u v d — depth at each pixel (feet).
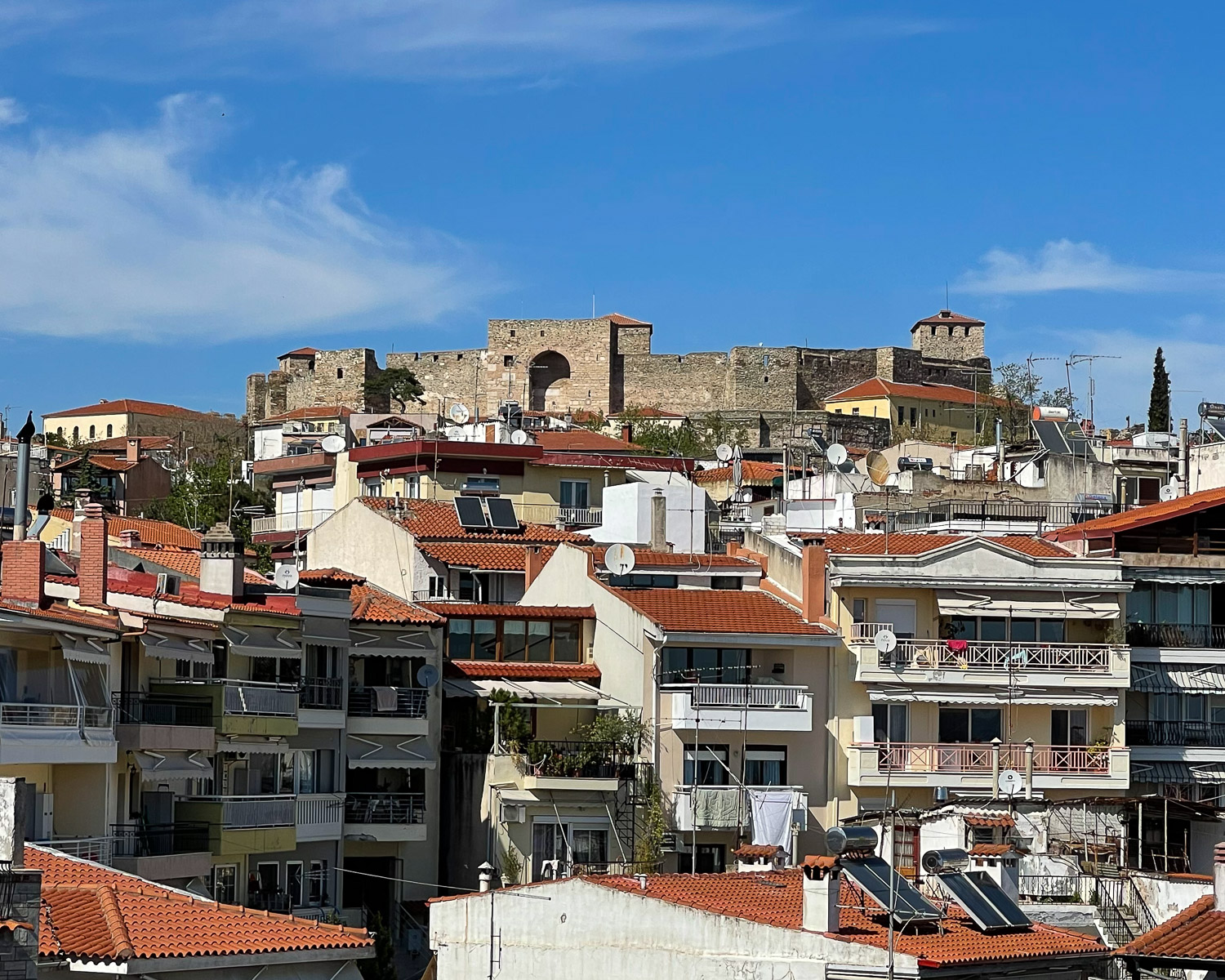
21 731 176.14
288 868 227.40
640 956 157.38
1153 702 279.49
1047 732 270.67
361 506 306.35
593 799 250.57
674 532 310.04
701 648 260.01
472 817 249.96
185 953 137.08
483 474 363.35
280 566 245.86
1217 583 284.20
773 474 418.92
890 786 260.21
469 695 256.11
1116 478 383.65
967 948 150.92
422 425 597.11
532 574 285.02
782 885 170.60
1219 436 361.92
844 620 267.59
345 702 241.14
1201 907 153.89
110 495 429.79
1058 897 198.70
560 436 455.22
